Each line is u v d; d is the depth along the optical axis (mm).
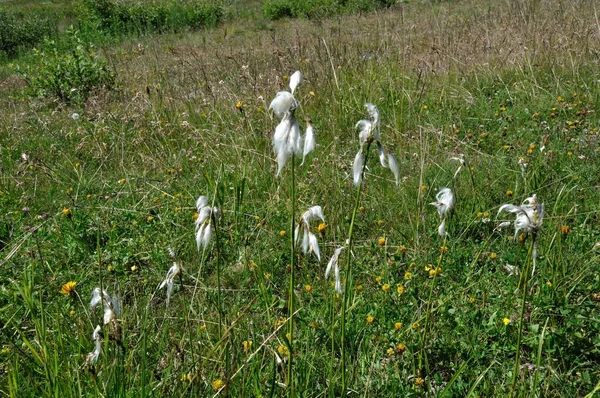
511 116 5945
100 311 3033
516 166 4680
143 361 2373
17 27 19609
